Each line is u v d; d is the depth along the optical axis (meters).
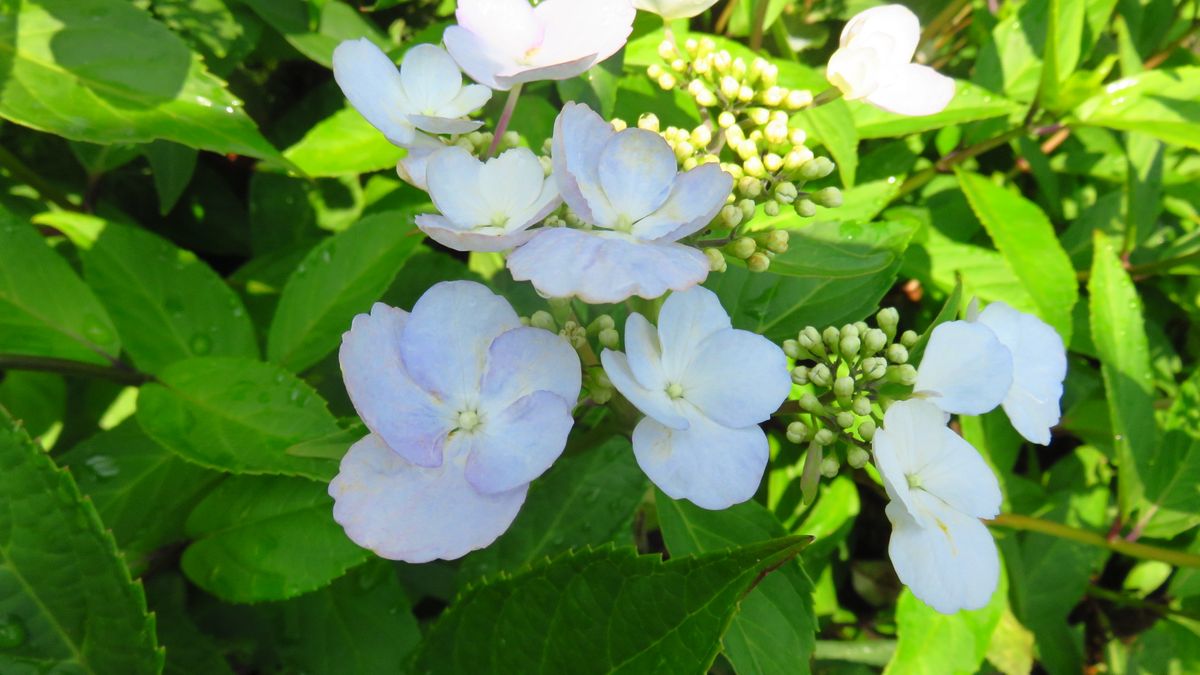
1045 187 0.33
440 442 0.16
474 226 0.17
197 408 0.21
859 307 0.23
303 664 0.23
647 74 0.26
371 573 0.23
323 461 0.21
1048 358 0.19
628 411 0.19
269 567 0.21
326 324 0.24
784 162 0.21
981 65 0.33
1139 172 0.32
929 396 0.18
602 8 0.19
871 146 0.33
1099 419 0.31
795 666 0.20
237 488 0.21
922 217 0.32
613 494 0.24
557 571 0.18
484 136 0.20
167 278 0.24
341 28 0.29
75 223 0.23
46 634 0.17
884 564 0.31
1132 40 0.37
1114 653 0.31
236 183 0.33
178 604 0.23
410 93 0.20
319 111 0.31
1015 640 0.29
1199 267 0.32
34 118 0.21
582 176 0.17
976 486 0.17
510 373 0.17
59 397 0.26
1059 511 0.31
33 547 0.17
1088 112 0.29
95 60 0.22
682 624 0.17
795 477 0.28
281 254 0.29
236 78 0.32
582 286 0.15
